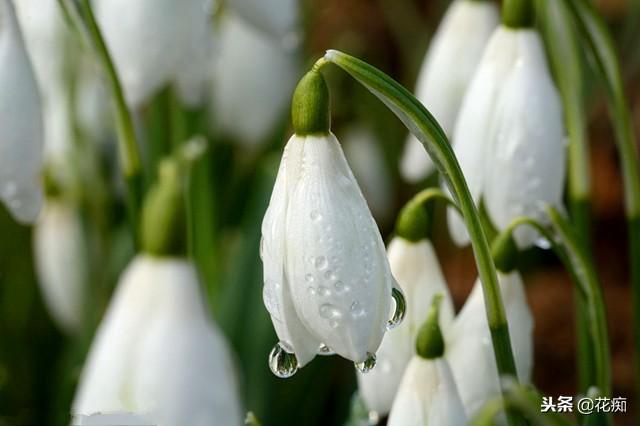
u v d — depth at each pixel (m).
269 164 0.42
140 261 0.30
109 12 0.34
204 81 0.36
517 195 0.29
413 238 0.29
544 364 0.46
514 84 0.29
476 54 0.32
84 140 0.43
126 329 0.30
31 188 0.30
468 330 0.28
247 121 0.43
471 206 0.26
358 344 0.25
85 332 0.41
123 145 0.32
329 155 0.25
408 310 0.29
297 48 0.43
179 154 0.35
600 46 0.32
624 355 0.46
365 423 0.32
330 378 0.40
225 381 0.30
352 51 0.54
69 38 0.41
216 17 0.41
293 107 0.26
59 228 0.42
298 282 0.25
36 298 0.47
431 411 0.27
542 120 0.29
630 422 0.42
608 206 0.51
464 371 0.28
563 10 0.32
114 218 0.46
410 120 0.26
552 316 0.47
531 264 0.49
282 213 0.25
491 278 0.26
